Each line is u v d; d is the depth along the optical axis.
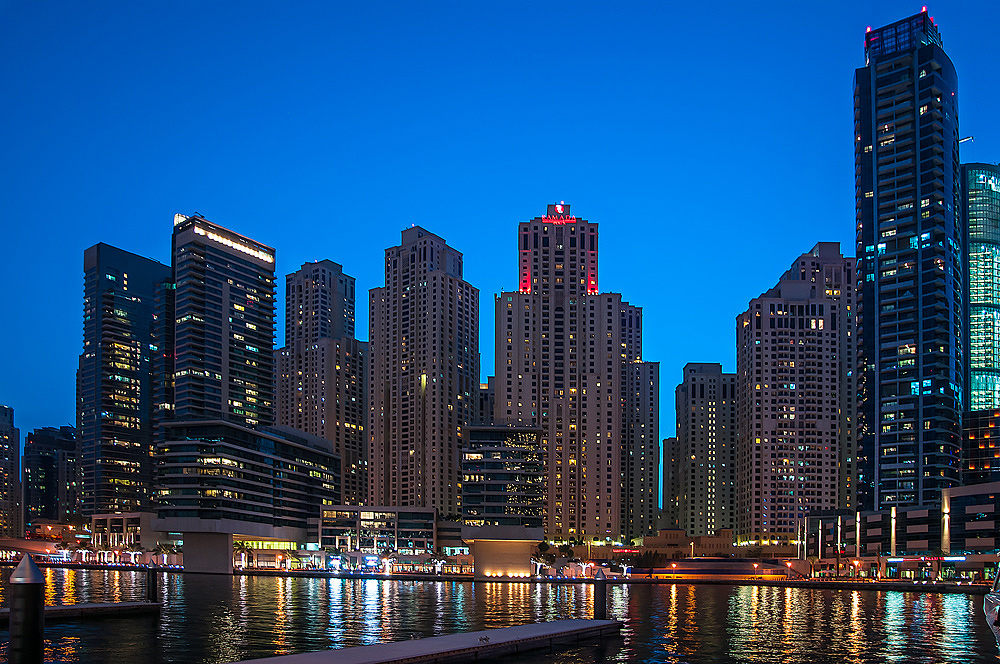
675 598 156.25
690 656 68.38
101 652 67.31
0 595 126.50
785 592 187.75
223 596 140.00
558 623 80.88
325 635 80.69
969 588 183.25
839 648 74.38
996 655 70.12
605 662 63.97
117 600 124.38
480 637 68.44
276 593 152.62
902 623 99.50
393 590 175.12
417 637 77.19
